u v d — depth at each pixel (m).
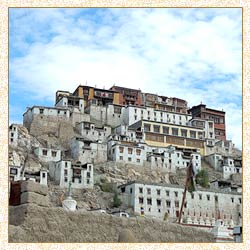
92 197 119.50
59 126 152.62
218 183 137.00
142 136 157.25
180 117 175.75
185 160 149.88
